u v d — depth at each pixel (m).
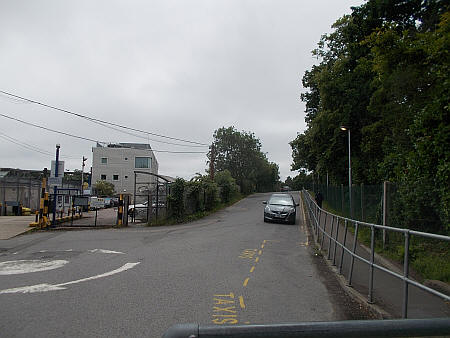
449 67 8.98
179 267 8.59
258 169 60.06
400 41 10.23
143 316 5.20
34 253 10.62
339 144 25.14
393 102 12.74
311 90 33.50
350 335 1.84
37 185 34.94
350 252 7.08
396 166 12.27
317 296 6.42
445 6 11.77
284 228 17.59
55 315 5.20
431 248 5.42
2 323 4.88
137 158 62.38
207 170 38.19
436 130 8.61
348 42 19.62
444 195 8.33
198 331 1.76
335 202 25.47
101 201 43.78
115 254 10.32
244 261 9.48
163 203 20.62
